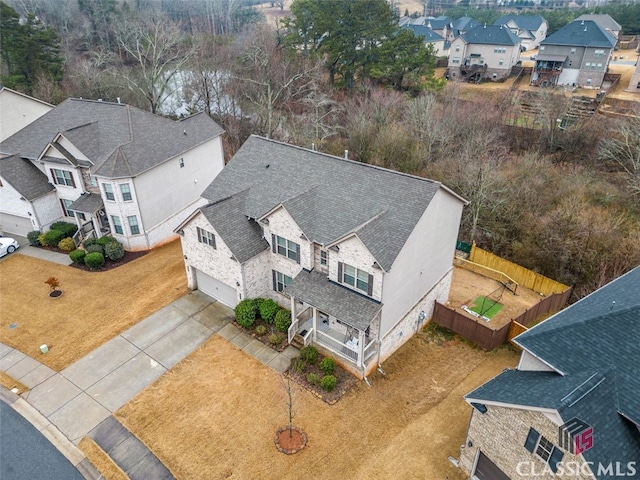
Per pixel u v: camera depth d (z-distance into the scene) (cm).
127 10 8469
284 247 2497
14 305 2775
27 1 8844
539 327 1784
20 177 3381
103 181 3077
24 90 5488
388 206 2253
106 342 2472
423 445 1938
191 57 6094
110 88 5956
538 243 3225
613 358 1559
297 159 2705
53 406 2106
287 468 1844
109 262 3212
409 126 4791
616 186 3888
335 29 5791
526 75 7462
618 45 8738
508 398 1550
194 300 2797
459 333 2586
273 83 5612
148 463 1859
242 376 2259
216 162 3891
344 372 2292
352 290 2252
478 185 3519
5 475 1828
